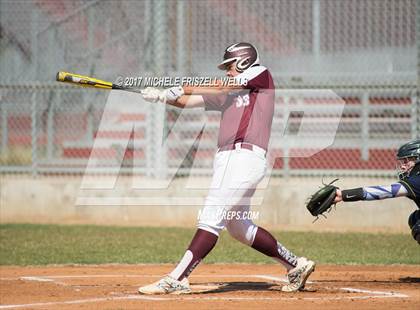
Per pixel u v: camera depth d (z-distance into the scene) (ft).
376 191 73.31
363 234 130.72
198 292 74.28
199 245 72.28
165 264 101.30
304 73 145.59
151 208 146.82
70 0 153.17
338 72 144.87
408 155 75.20
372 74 143.84
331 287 79.10
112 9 150.71
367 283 82.99
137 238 125.59
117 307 64.44
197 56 146.61
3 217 150.30
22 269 96.53
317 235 128.77
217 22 146.20
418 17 140.87
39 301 68.74
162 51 147.43
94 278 87.81
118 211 147.84
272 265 101.50
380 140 145.18
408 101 144.46
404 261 103.86
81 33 152.76
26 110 156.35
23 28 155.12
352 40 144.05
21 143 157.89
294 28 145.28
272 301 67.87
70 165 152.35
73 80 75.97
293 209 140.87
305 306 64.90
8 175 154.10
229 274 92.43
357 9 143.54
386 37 142.92
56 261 103.24
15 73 155.33
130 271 94.79
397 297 70.79
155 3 148.15
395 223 138.41
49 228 136.98
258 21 145.59
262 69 73.46
